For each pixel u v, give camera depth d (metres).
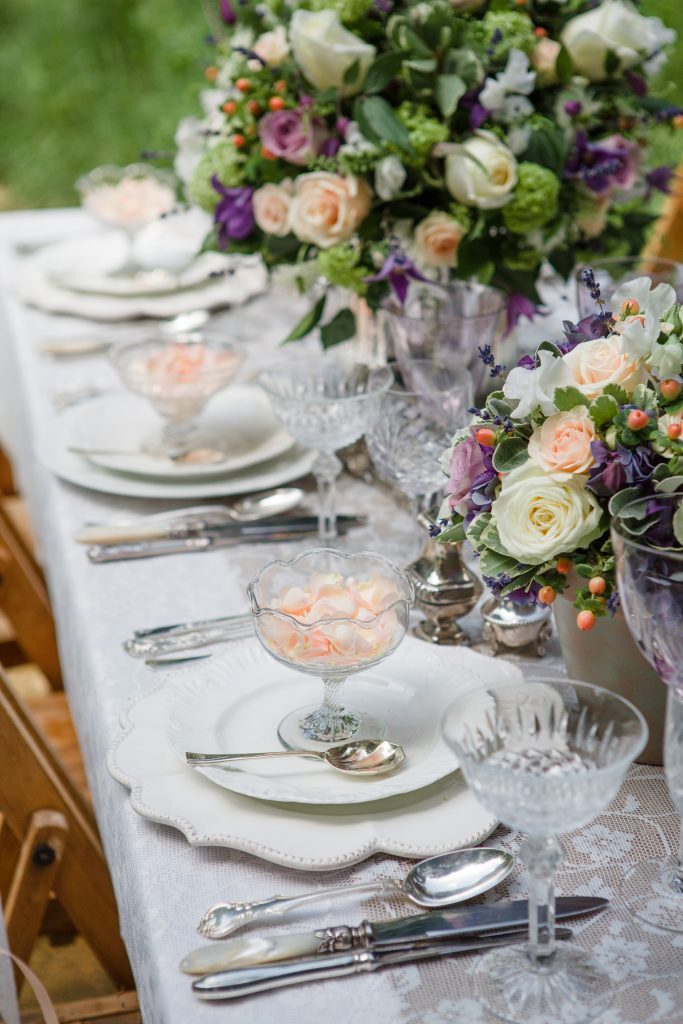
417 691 1.02
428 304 1.45
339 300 1.59
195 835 0.85
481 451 0.90
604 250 1.52
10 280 2.20
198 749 0.93
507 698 0.76
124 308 2.02
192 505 1.45
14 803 1.22
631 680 0.93
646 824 0.89
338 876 0.84
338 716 0.97
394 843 0.84
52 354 1.89
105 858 1.36
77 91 5.51
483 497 0.89
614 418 0.83
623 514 0.81
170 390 1.46
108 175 2.19
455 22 1.33
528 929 0.78
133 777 0.92
